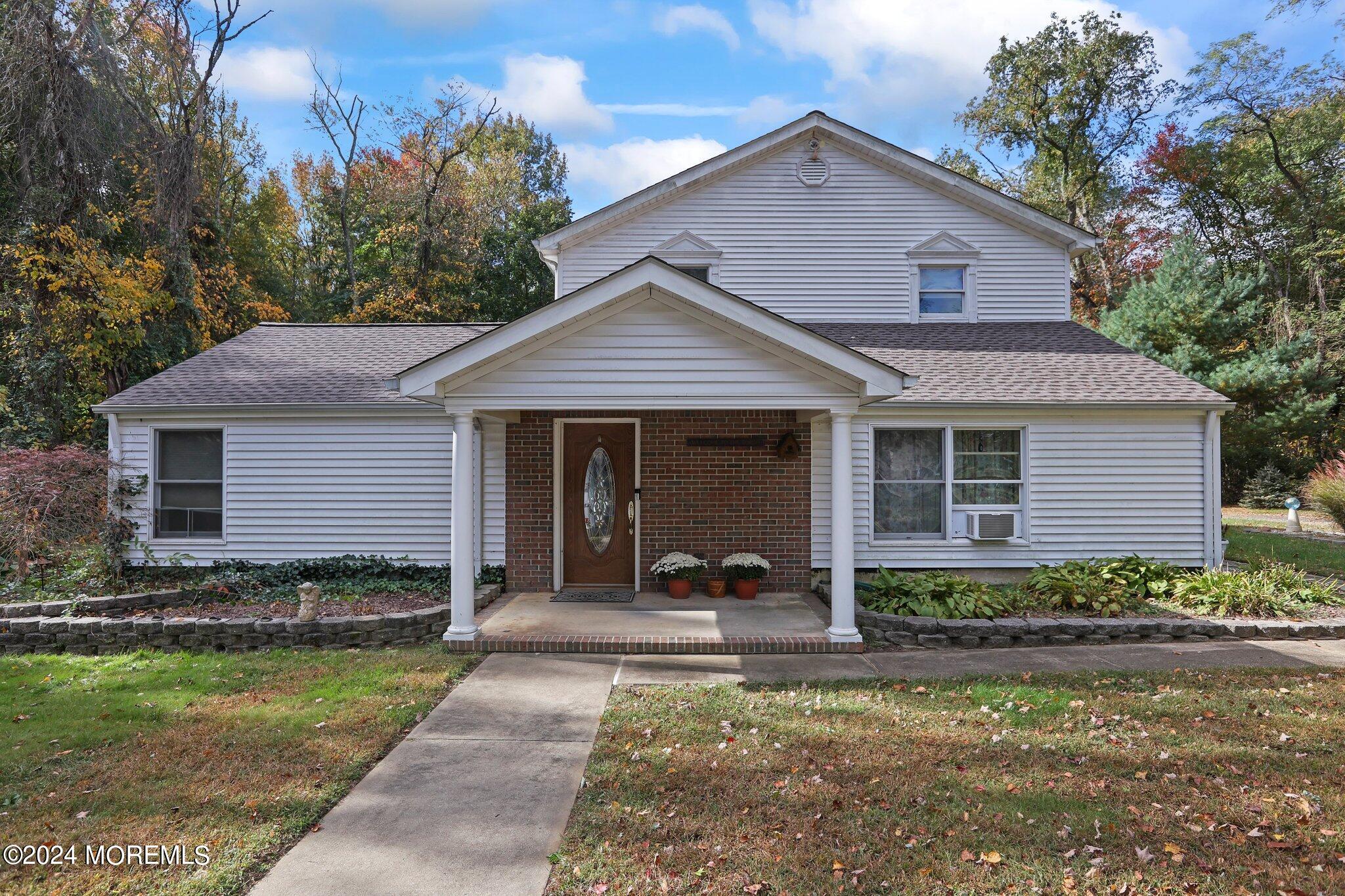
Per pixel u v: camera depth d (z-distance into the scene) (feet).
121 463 33.14
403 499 33.71
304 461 33.63
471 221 99.60
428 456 33.65
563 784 14.55
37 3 48.80
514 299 94.27
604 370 24.21
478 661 23.45
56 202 51.44
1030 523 32.68
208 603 29.12
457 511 24.75
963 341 38.09
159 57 61.00
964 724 17.56
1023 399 31.50
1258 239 93.86
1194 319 73.87
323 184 103.04
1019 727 17.28
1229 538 49.96
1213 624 25.68
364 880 11.25
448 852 12.05
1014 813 13.07
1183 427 32.53
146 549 33.30
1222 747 15.87
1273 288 88.53
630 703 19.35
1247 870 11.26
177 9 58.85
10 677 22.07
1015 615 26.96
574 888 11.03
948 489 32.86
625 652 24.34
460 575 24.73
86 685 21.06
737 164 40.68
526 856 11.93
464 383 24.34
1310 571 37.04
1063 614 26.99
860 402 24.58
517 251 94.79
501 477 33.09
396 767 15.43
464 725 17.85
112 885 11.20
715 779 14.61
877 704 19.06
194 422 33.53
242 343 41.78
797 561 32.81
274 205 102.83
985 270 41.09
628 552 33.45
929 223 41.06
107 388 56.65
